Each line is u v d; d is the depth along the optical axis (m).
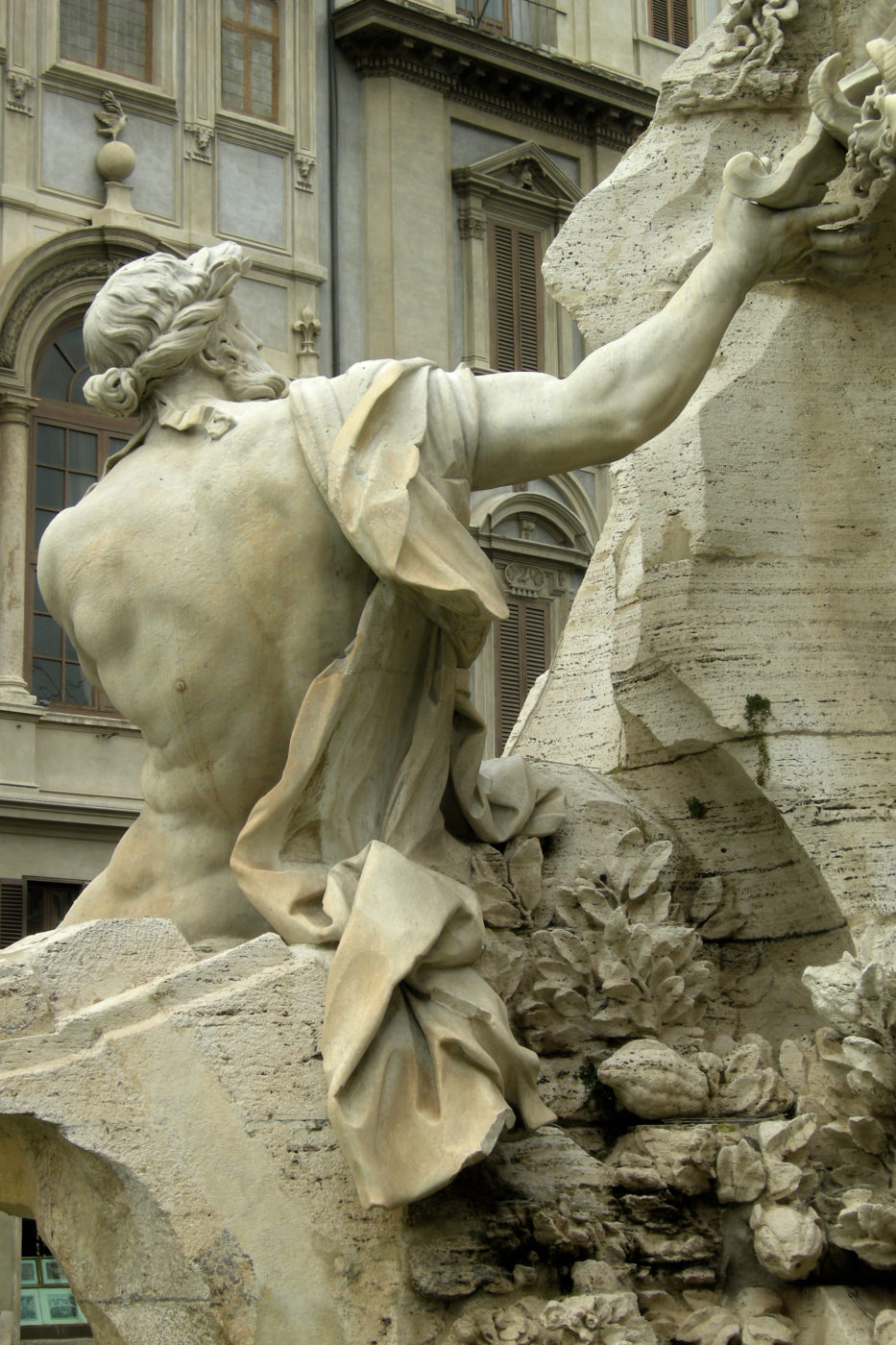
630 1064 4.11
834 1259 3.87
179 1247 3.58
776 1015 4.64
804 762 4.57
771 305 4.87
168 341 4.32
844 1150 4.00
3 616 15.33
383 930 3.65
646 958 4.30
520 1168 3.91
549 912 4.41
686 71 5.18
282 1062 3.71
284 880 3.91
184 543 4.14
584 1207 3.91
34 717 15.02
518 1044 3.73
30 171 16.03
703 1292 3.91
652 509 4.84
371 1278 3.64
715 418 4.80
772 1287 3.90
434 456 4.05
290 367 17.08
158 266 4.38
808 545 4.75
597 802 4.68
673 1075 4.10
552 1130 4.03
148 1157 3.60
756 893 4.75
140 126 16.64
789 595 4.71
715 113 5.13
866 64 4.62
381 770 4.07
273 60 17.44
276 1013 3.73
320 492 4.06
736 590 4.73
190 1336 3.58
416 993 3.70
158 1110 3.62
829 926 4.62
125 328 4.32
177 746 4.20
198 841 4.23
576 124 19.06
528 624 17.34
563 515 17.56
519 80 18.50
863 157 4.25
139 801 15.34
